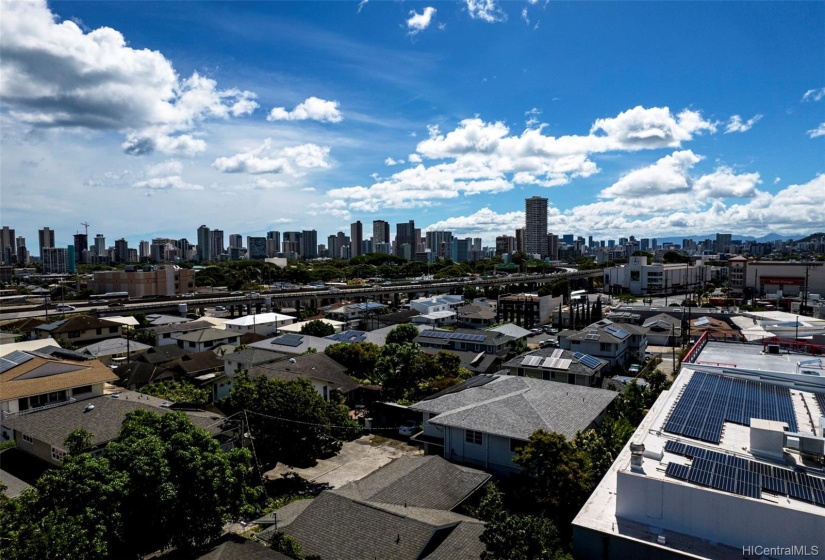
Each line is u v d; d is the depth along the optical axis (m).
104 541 19.42
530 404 34.44
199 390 52.78
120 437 24.92
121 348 71.19
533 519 20.97
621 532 17.61
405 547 21.50
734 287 160.88
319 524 24.00
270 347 69.44
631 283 181.38
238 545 22.14
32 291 165.88
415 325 84.81
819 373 31.97
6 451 34.75
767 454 20.52
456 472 29.47
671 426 23.73
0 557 16.86
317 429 34.66
